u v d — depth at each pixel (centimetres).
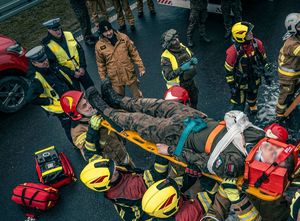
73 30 935
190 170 326
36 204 521
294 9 838
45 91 550
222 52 758
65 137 648
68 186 559
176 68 512
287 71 495
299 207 289
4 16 1031
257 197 324
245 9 869
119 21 877
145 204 312
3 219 538
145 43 833
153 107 389
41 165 560
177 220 329
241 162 298
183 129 343
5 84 701
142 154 577
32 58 520
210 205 338
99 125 398
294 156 301
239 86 541
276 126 375
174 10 923
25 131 679
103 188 339
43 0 1084
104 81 424
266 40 766
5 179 598
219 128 328
